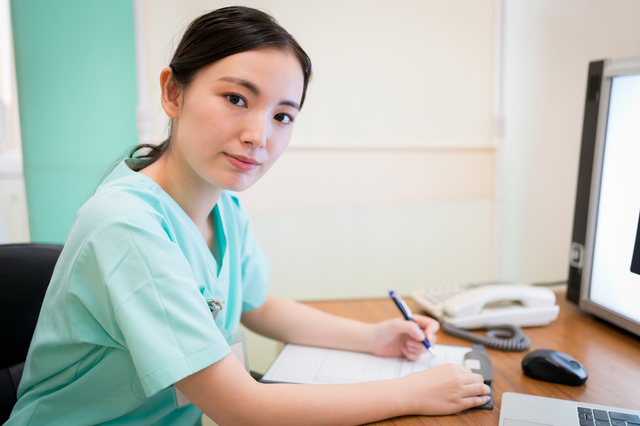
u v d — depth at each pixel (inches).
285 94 24.8
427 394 24.6
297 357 32.3
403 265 73.3
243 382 22.6
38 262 30.6
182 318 21.6
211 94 24.0
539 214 65.2
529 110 65.6
